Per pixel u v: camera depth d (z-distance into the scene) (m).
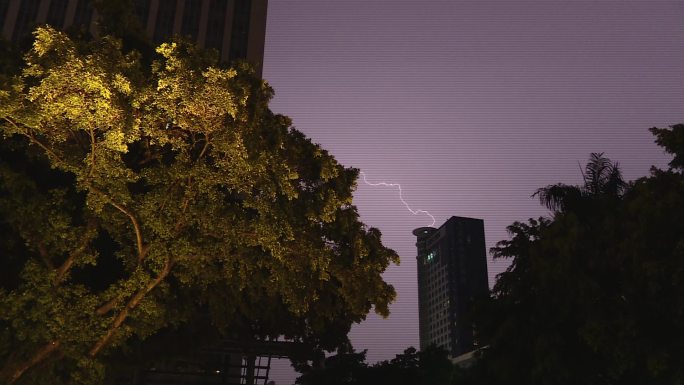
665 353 15.50
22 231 13.60
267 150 14.48
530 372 20.02
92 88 11.49
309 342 24.61
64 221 13.68
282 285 15.85
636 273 16.84
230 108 12.94
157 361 19.69
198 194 14.27
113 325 14.09
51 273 13.20
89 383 13.48
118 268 17.30
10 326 13.75
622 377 18.55
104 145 12.62
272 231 14.16
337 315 19.75
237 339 25.77
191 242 14.42
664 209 16.45
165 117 13.45
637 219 17.73
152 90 13.27
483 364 22.44
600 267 18.34
